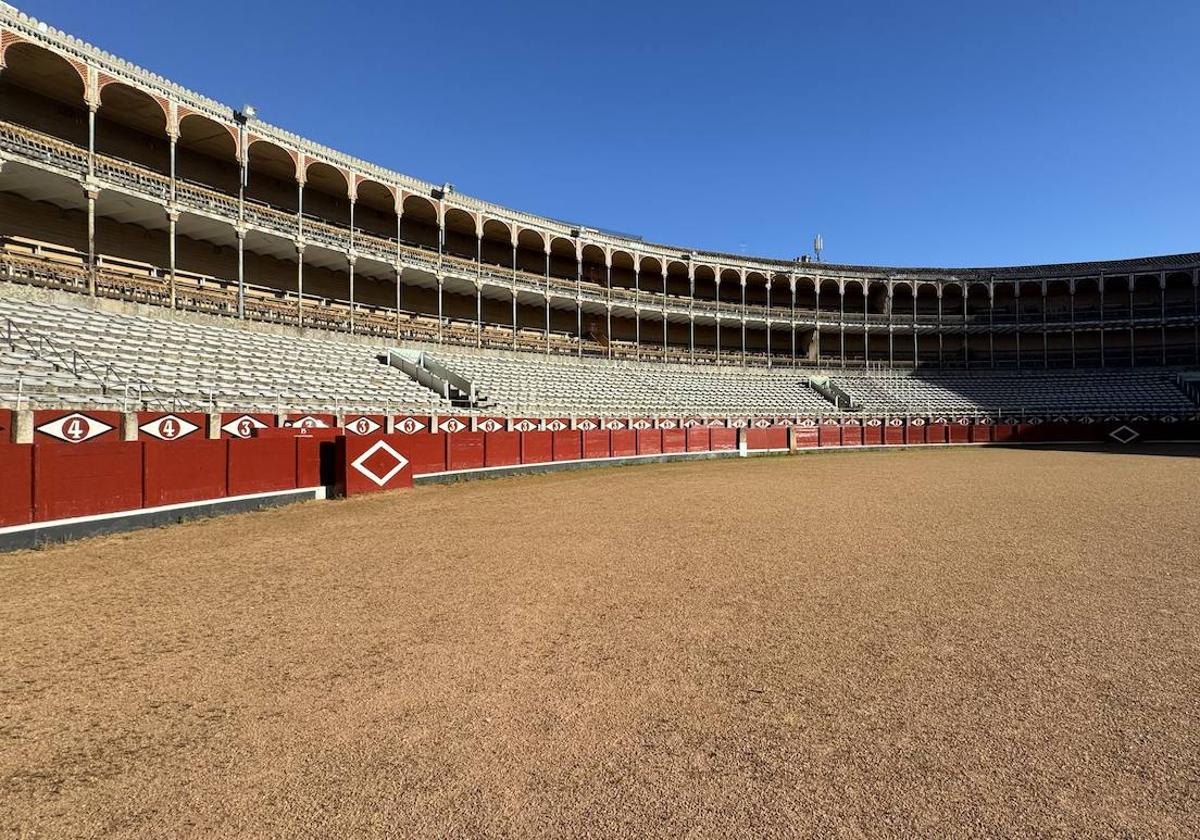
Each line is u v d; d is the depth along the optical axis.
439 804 3.57
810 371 51.19
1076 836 3.28
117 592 7.75
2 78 24.69
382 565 9.10
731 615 6.77
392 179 34.66
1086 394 47.47
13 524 10.39
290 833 3.33
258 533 11.70
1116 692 4.89
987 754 4.06
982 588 7.71
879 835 3.31
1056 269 53.03
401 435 20.02
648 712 4.63
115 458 12.08
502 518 13.34
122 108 27.06
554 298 43.03
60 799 3.63
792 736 4.29
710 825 3.39
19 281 22.52
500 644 5.97
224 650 5.84
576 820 3.44
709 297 56.75
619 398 37.88
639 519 13.09
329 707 4.71
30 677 5.24
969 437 42.22
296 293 34.38
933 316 54.72
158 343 22.02
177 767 3.95
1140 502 14.90
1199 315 49.31
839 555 9.58
